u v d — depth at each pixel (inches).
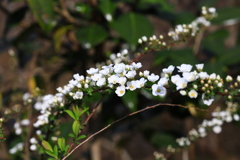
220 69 26.9
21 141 27.5
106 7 26.0
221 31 31.2
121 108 30.3
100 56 28.7
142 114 30.1
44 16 27.5
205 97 15.9
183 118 30.0
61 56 30.0
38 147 20.2
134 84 16.4
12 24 29.2
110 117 29.9
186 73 15.9
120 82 16.4
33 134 23.0
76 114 17.3
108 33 27.0
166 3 29.4
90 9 27.3
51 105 18.7
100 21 27.8
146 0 28.5
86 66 29.2
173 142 32.2
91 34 26.4
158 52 26.4
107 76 16.8
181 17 29.3
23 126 24.3
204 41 30.8
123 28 25.8
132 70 16.8
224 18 28.7
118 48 28.9
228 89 16.3
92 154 31.5
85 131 29.8
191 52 27.2
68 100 17.9
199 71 16.3
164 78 16.2
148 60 32.1
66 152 17.1
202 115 26.5
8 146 28.3
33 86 30.8
